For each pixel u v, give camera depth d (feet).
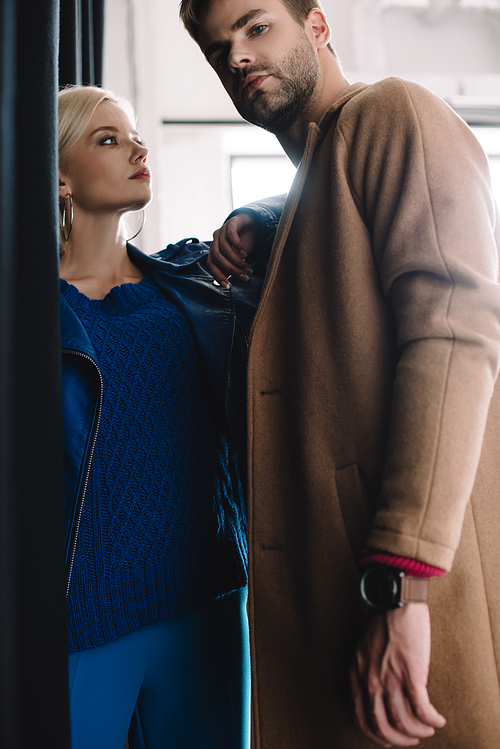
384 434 2.51
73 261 3.89
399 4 11.18
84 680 3.15
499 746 2.35
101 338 3.52
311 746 2.58
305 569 2.65
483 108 11.21
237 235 3.61
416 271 2.34
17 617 1.99
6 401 2.01
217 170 10.68
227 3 3.04
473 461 2.15
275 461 2.84
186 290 3.90
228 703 3.56
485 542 2.47
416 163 2.41
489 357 2.20
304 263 2.81
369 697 2.16
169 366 3.60
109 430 3.37
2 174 2.03
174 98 10.63
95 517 3.26
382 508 2.20
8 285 2.03
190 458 3.56
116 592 3.23
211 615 3.54
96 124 3.71
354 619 2.49
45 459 2.16
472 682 2.32
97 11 6.40
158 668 3.38
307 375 2.72
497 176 12.10
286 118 3.13
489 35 11.68
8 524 1.99
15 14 2.12
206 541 3.52
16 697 1.96
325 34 3.16
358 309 2.57
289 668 2.69
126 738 3.58
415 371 2.22
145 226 9.72
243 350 3.87
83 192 3.74
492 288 2.25
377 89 2.65
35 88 2.18
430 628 2.33
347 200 2.64
